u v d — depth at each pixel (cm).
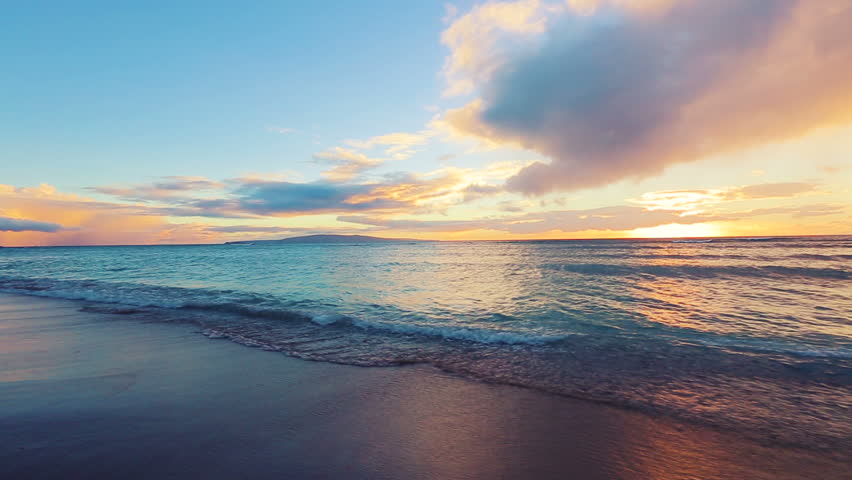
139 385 513
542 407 452
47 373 561
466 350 706
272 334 827
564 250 5359
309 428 390
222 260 4141
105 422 396
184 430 380
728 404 464
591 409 447
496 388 514
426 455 339
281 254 5909
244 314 1050
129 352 683
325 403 457
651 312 1046
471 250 6425
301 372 576
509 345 738
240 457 328
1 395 473
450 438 373
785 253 3603
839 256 3150
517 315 1029
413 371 586
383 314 1062
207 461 320
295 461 324
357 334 830
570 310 1086
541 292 1430
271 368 595
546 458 339
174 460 321
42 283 1864
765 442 372
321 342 761
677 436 383
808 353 668
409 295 1413
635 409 448
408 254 5462
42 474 295
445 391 502
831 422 416
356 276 2162
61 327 891
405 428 393
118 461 317
